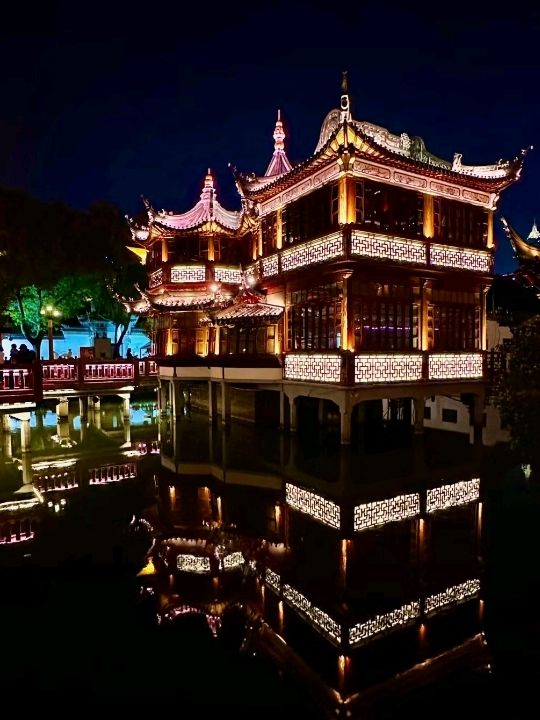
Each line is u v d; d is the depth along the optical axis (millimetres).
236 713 5660
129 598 8203
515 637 6961
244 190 21438
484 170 20312
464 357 19281
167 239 26953
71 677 6285
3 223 30828
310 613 7688
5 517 11938
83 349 32812
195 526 11352
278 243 20609
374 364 17047
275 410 23344
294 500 12977
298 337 19516
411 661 6461
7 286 32031
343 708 5629
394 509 12031
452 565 9133
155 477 15461
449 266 18562
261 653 6785
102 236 35469
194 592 8367
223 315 22578
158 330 27438
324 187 17547
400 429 21734
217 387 25250
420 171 17641
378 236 16781
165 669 6438
